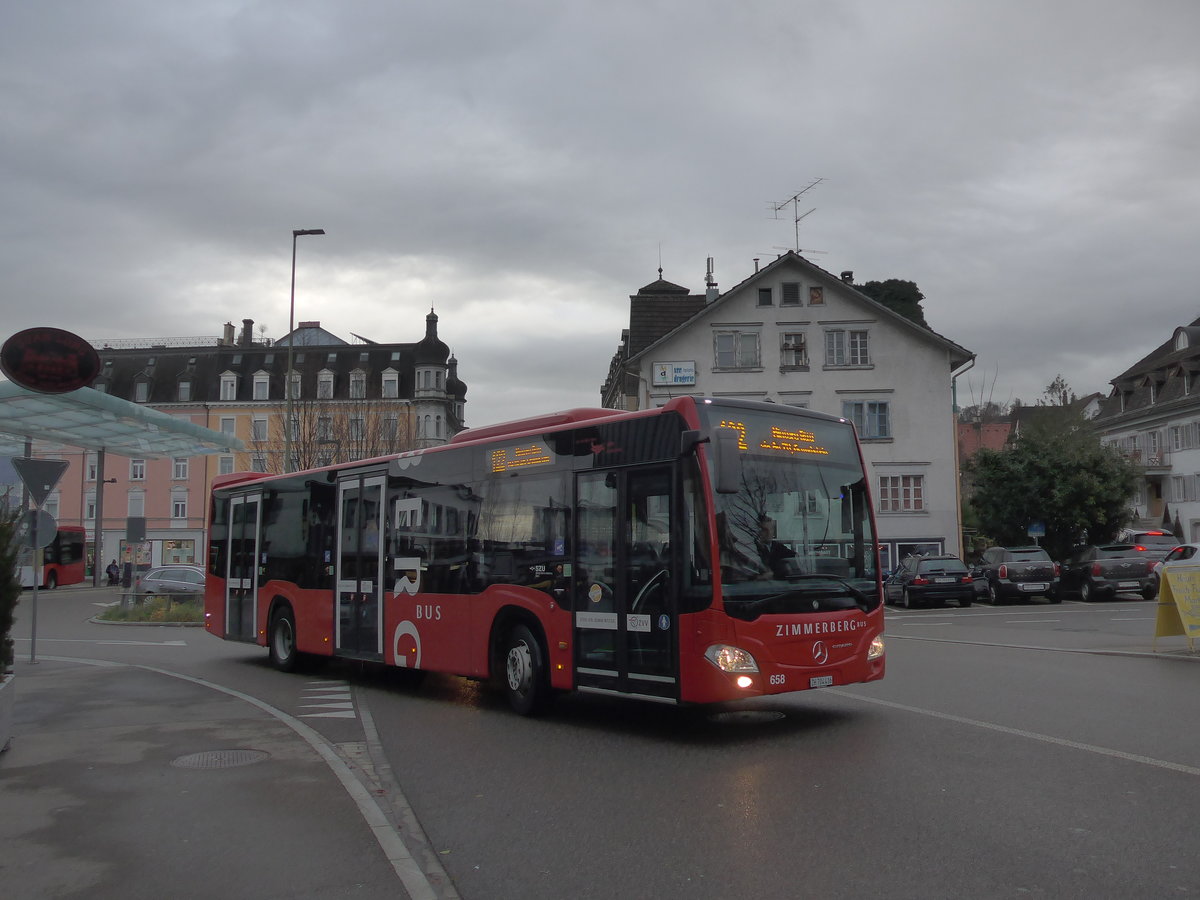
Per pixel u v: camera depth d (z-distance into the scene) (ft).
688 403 30.89
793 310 145.79
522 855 19.76
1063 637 62.49
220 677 50.65
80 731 33.27
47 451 157.28
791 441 32.63
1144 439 196.24
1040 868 17.92
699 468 30.30
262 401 261.44
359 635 45.50
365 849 20.08
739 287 145.59
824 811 21.98
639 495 31.96
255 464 255.50
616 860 19.20
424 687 46.14
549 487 35.58
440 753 30.09
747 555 30.32
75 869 18.92
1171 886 16.92
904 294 192.95
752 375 145.07
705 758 28.09
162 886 17.98
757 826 21.03
